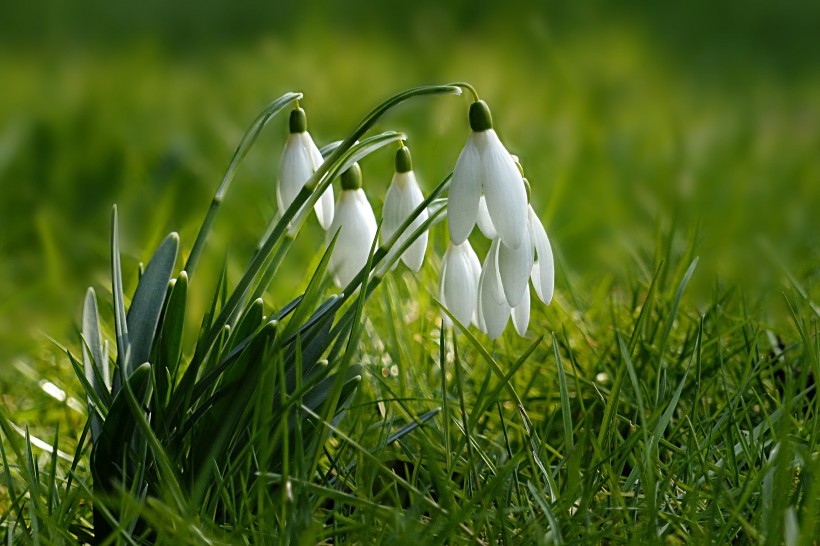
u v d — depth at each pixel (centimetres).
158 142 196
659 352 112
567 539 104
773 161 178
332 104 234
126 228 158
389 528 104
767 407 112
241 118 224
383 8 364
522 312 105
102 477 105
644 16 364
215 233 138
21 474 107
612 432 108
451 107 188
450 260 106
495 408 114
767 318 119
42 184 179
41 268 145
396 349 114
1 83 255
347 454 110
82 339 106
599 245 141
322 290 107
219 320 104
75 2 376
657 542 102
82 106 206
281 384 103
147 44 281
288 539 102
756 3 368
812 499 102
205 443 105
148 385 104
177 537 102
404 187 105
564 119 196
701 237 126
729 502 104
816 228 138
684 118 218
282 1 384
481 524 103
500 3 347
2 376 120
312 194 104
